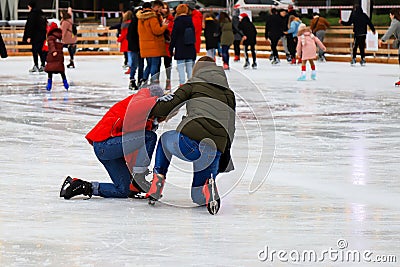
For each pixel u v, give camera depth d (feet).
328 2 135.23
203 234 21.59
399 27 74.43
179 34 61.46
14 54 133.49
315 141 38.40
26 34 90.84
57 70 66.54
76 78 81.97
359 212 24.18
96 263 18.85
